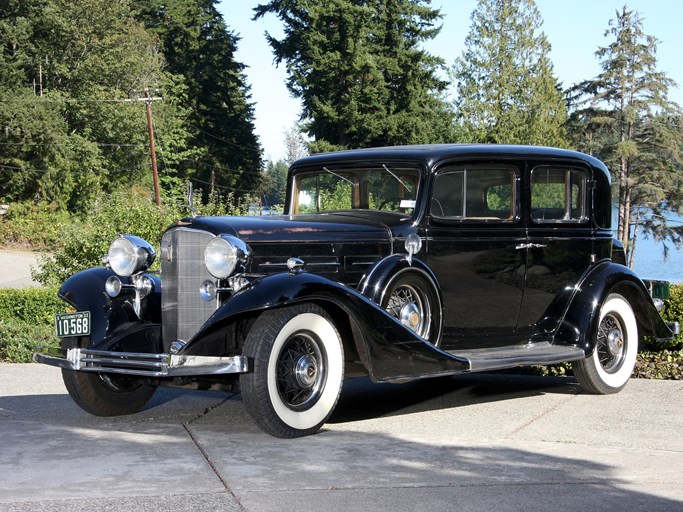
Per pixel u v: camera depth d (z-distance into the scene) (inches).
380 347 206.4
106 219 526.6
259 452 186.4
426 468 172.6
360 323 203.8
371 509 145.2
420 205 240.8
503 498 151.9
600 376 265.9
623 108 2058.3
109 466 173.9
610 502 149.9
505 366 231.5
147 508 145.2
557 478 165.3
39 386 294.2
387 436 204.4
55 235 546.3
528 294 260.2
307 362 201.5
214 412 242.8
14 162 1796.3
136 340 229.8
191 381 214.7
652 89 2073.1
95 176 1920.5
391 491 156.0
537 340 265.9
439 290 237.0
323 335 204.8
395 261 226.5
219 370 188.5
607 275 269.0
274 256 214.4
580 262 271.6
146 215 529.3
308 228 224.1
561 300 267.7
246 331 208.7
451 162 245.8
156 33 2363.4
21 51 1852.9
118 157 2050.9
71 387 229.1
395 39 1900.8
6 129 1754.4
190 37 2393.0
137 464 175.6
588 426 217.5
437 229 241.8
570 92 2138.3
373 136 1839.3
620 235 2095.2
